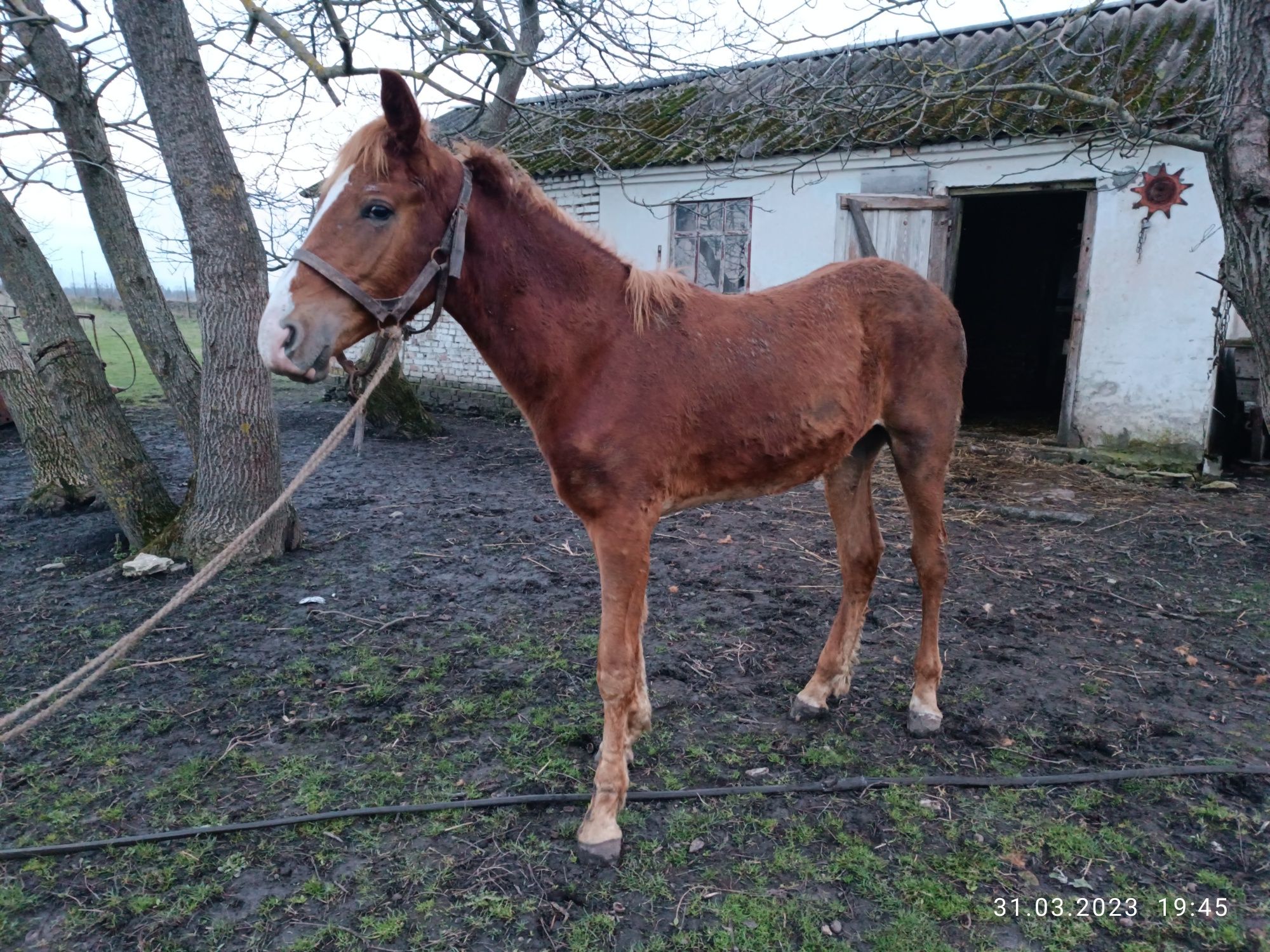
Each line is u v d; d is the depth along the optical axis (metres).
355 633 3.87
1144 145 6.20
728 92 9.38
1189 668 3.47
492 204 2.27
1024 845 2.40
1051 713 3.12
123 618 4.04
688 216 9.09
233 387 4.52
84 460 4.86
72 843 2.40
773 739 2.97
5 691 3.34
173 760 2.86
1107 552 4.97
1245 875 2.27
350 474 7.24
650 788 2.68
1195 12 7.92
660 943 2.06
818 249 8.22
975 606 4.15
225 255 4.30
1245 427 7.38
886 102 5.32
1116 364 7.22
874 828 2.47
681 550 5.12
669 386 2.35
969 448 7.95
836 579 4.59
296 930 2.11
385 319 2.14
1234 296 3.87
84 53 4.39
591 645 3.72
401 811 2.55
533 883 2.27
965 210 11.03
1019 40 7.91
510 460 7.89
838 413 2.66
